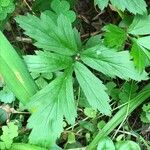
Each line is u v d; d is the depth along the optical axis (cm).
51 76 21
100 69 19
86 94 19
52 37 19
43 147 19
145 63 19
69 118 19
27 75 19
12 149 20
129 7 19
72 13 21
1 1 20
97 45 19
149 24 20
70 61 19
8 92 21
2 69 18
